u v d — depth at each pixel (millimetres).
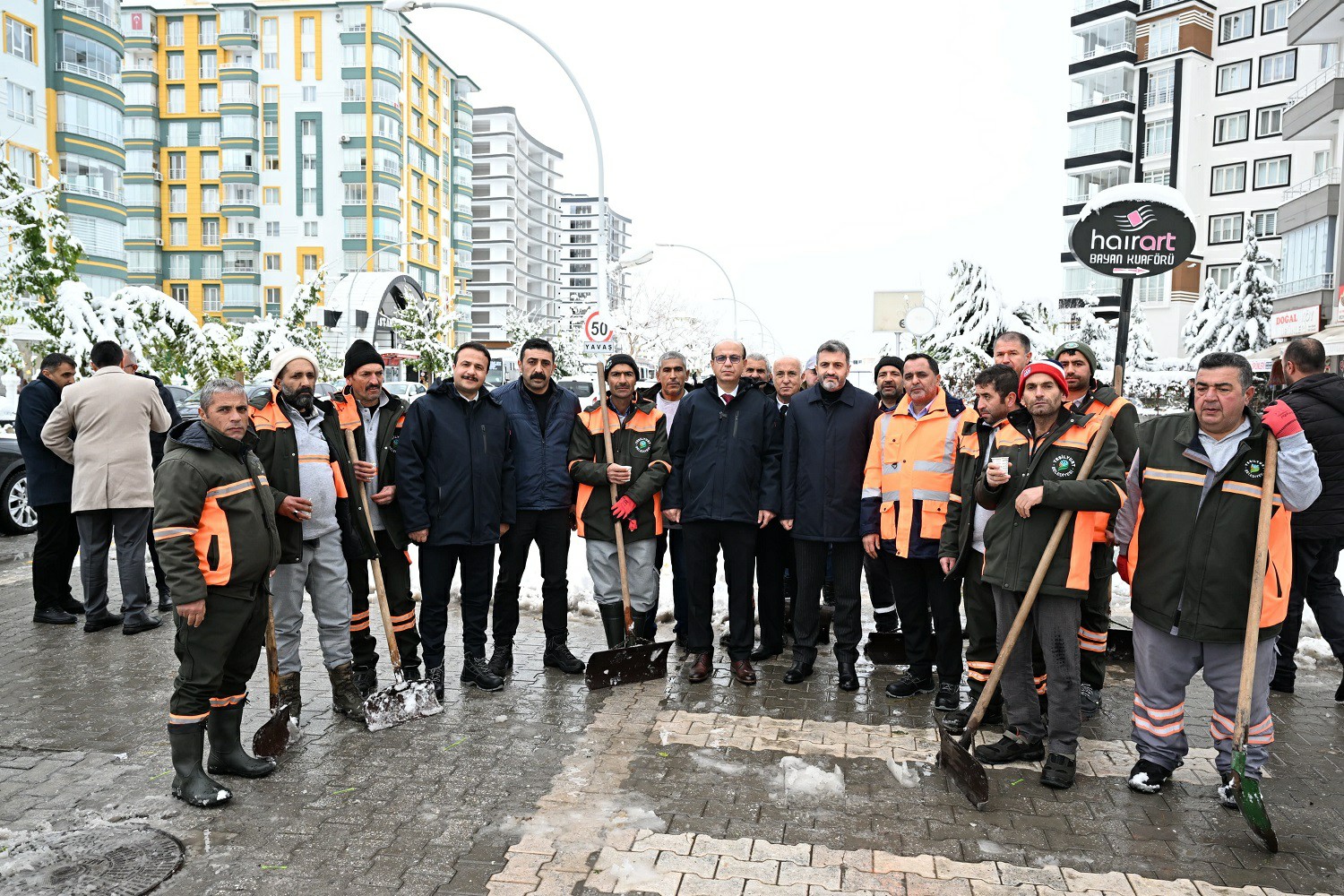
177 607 3830
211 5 58094
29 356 14414
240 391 4023
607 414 5969
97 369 6504
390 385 29766
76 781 4152
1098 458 4168
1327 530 5266
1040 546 4266
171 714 3982
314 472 4820
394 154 60250
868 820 3842
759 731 4824
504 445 5531
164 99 59406
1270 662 3955
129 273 59656
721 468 5570
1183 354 47594
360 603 5520
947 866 3471
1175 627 4004
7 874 3346
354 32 57969
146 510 6543
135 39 58438
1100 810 3977
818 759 4469
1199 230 47906
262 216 59531
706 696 5395
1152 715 4168
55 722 4863
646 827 3742
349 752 4512
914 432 5293
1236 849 3654
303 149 58906
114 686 5438
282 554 4695
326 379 23609
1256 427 3869
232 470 4012
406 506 5195
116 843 3586
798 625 5703
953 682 5180
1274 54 45031
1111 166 49906
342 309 31594
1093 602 5043
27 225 13930
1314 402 5309
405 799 3986
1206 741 4812
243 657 4176
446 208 70625
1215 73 47219
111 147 37344
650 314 49625
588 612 7145
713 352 5680
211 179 59500
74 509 6430
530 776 4234
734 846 3592
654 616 6242
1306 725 5035
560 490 5754
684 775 4258
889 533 5355
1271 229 45594
